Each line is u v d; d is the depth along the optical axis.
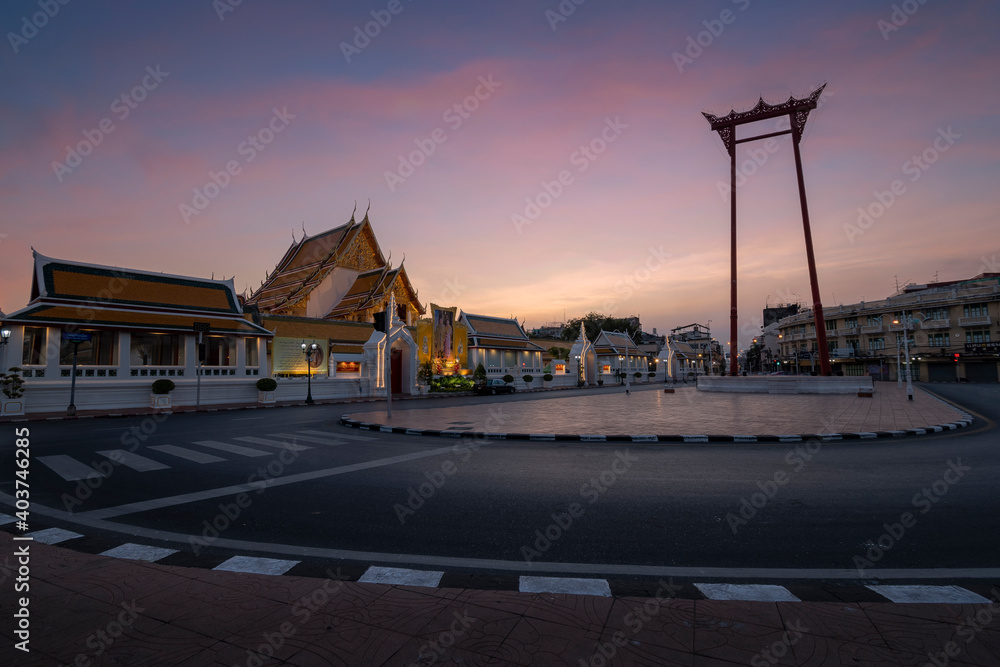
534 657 2.91
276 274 62.66
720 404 26.19
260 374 32.22
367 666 2.83
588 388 57.88
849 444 11.94
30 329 23.97
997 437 13.06
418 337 47.19
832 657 2.88
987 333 59.59
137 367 26.89
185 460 9.99
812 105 36.72
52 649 3.05
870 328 69.81
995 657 2.87
